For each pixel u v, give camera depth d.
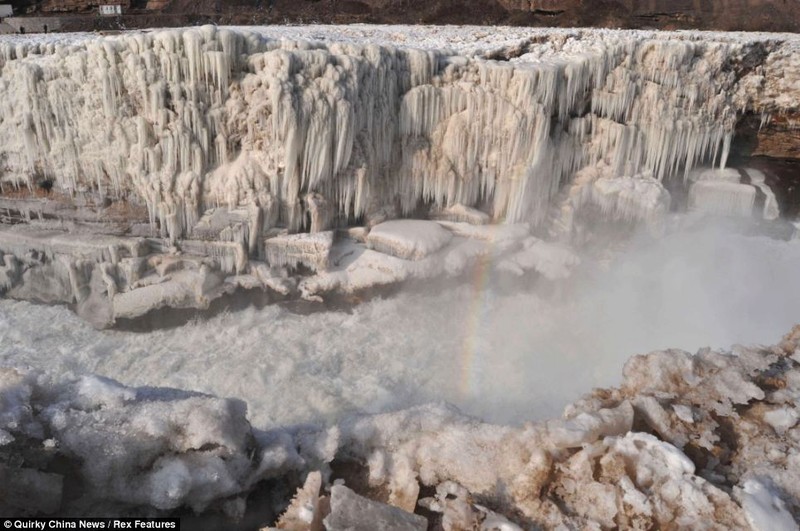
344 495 3.72
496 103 10.52
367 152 10.24
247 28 16.64
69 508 3.72
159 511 3.82
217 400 4.18
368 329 9.98
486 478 4.18
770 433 4.60
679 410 4.69
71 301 10.09
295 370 9.07
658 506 3.93
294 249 10.05
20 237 9.94
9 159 9.81
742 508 3.86
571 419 4.54
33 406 3.96
